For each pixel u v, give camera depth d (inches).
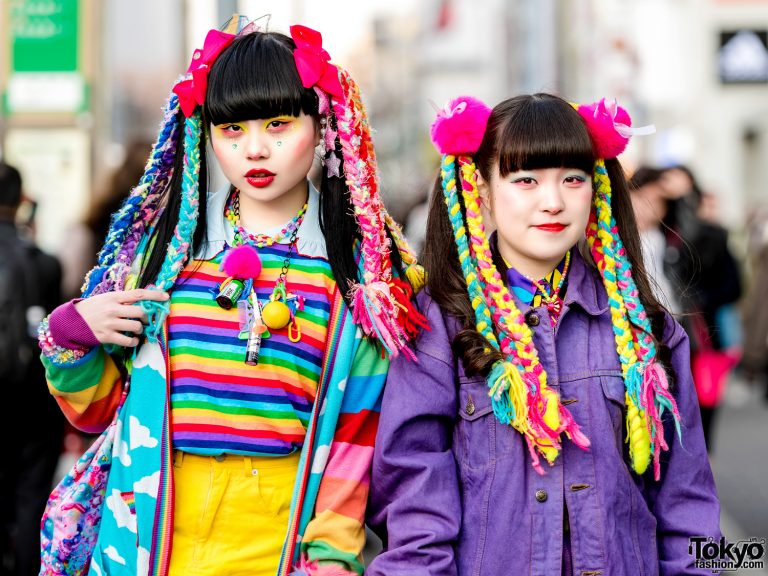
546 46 772.6
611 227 110.7
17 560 192.4
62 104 327.9
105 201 207.6
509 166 104.5
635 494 104.3
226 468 103.8
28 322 191.9
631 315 107.9
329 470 106.8
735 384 485.7
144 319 105.3
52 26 327.6
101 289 109.8
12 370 188.2
